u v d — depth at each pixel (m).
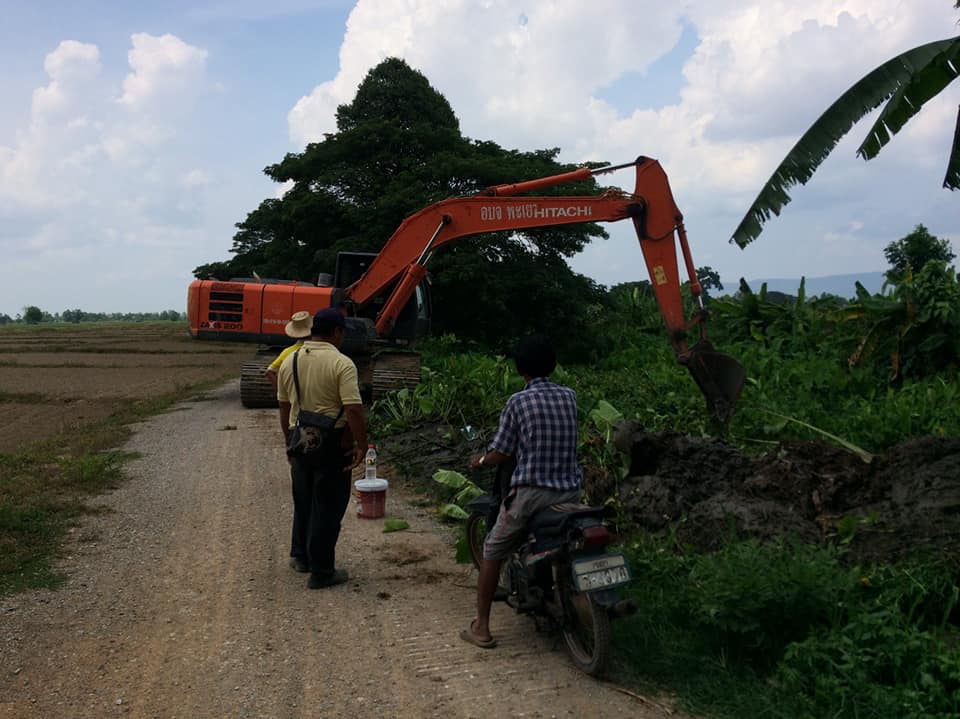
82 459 8.95
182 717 3.52
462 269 23.02
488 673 3.95
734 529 5.12
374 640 4.37
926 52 6.23
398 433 10.61
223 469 8.84
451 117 31.08
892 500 5.42
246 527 6.59
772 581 3.91
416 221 13.77
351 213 24.80
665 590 4.59
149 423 12.52
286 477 8.45
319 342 5.24
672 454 6.59
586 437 7.55
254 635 4.43
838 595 3.95
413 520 6.94
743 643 3.91
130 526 6.56
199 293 14.80
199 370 26.20
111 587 5.15
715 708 3.52
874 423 8.66
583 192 24.44
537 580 4.21
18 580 5.20
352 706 3.63
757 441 8.74
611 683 3.81
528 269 25.36
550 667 4.02
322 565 5.15
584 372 18.73
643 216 10.55
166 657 4.13
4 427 13.39
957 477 5.38
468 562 5.44
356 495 7.47
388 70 29.67
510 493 4.12
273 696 3.72
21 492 7.42
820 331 16.91
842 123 6.53
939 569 4.31
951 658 3.45
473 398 10.98
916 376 12.66
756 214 6.96
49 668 3.98
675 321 10.07
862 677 3.40
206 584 5.25
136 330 81.00
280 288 14.69
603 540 3.73
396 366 13.66
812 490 5.80
